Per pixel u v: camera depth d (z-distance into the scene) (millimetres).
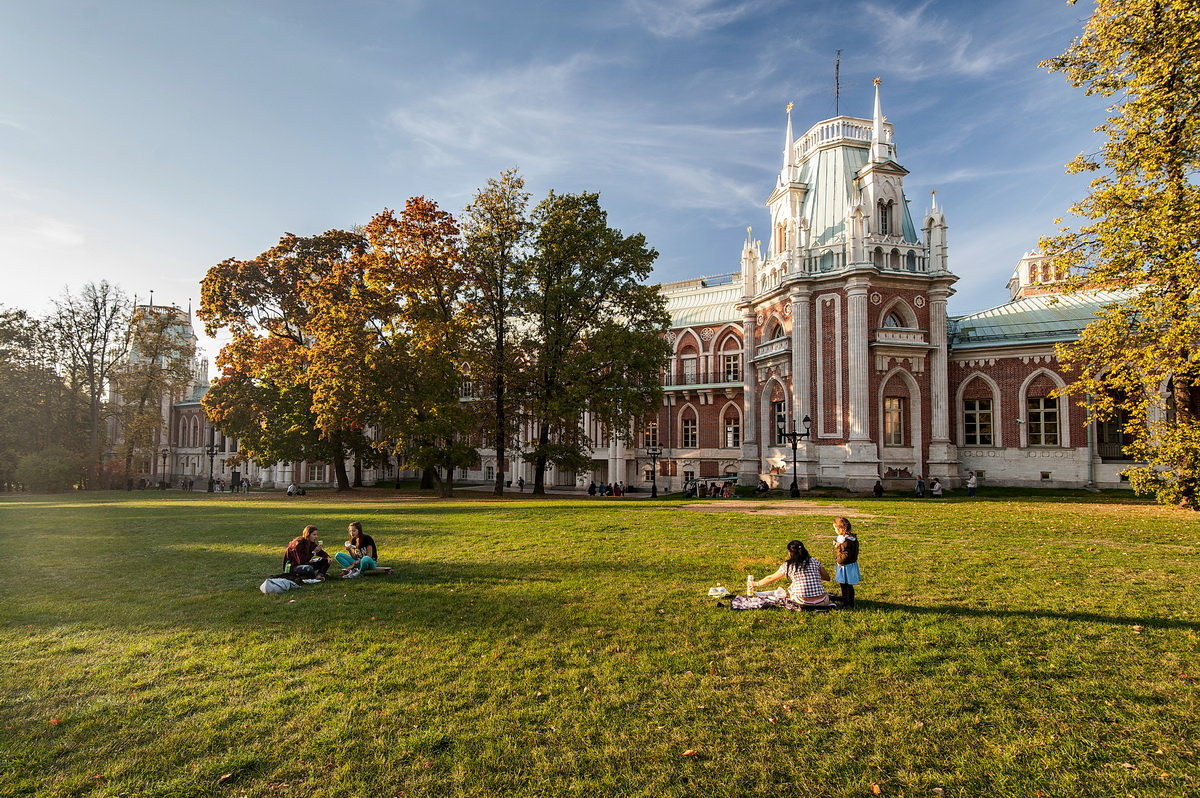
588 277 35188
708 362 53500
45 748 5434
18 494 45062
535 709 6070
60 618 9258
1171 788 4656
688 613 9047
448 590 10711
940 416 36469
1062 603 9227
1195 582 10414
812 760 5152
